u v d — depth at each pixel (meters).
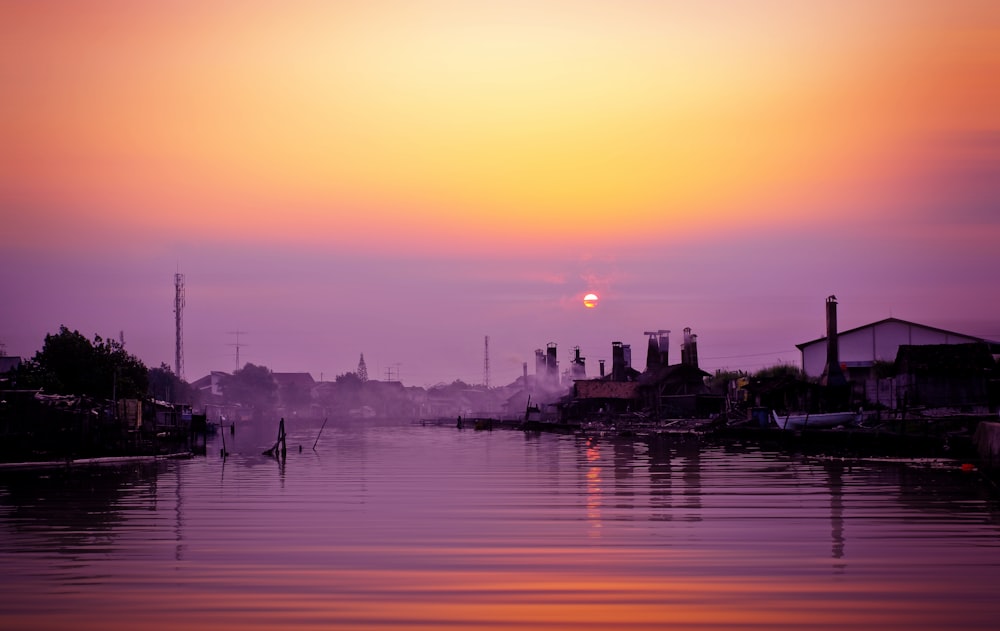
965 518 30.91
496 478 47.94
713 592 21.31
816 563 24.11
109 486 44.31
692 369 129.62
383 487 43.38
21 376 81.88
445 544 27.28
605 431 111.50
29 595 21.28
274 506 35.94
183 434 88.06
